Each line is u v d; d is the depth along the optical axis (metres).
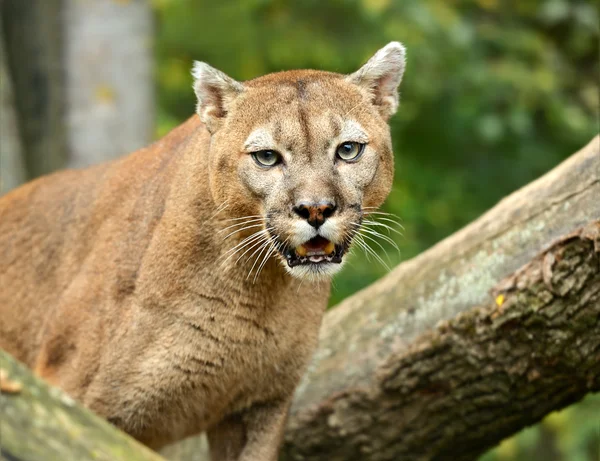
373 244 18.05
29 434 6.04
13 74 17.53
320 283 9.73
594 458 17.36
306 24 20.62
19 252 10.72
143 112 17.67
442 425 11.02
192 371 9.41
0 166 15.60
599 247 9.02
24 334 10.56
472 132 20.58
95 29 17.44
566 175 9.82
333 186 8.95
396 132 20.58
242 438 10.20
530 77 19.88
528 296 9.65
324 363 11.32
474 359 10.34
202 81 9.44
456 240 10.72
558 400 10.52
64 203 10.64
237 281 9.26
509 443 17.70
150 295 9.34
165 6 20.70
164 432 9.83
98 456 6.20
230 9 20.77
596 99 21.19
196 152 9.57
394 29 19.83
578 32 20.97
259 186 9.06
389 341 10.87
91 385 9.50
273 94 9.24
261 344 9.52
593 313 9.35
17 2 17.48
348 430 11.27
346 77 9.62
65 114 17.42
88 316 9.63
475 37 20.52
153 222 9.58
